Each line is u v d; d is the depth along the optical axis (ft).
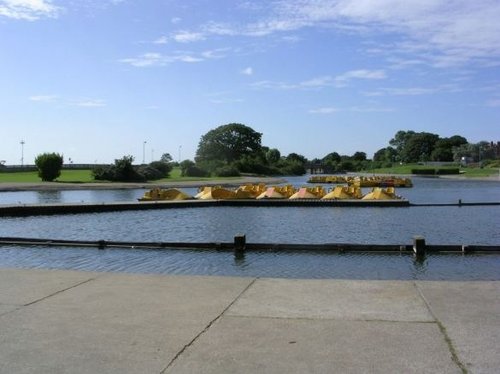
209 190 134.00
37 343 14.90
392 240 66.54
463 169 454.40
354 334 15.43
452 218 93.15
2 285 22.20
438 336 15.15
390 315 17.38
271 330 15.90
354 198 129.18
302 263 48.60
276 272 44.96
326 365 13.08
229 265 48.08
